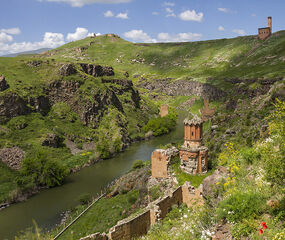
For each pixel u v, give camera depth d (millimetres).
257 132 37812
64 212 50438
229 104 95375
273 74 97688
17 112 92875
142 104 162500
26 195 58906
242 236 10812
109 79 154000
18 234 42938
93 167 77500
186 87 195625
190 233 15555
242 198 12250
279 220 10531
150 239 19109
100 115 114000
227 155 22312
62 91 115438
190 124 35156
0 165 69250
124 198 47938
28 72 119938
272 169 11336
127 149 95500
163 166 37062
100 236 20219
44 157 68000
